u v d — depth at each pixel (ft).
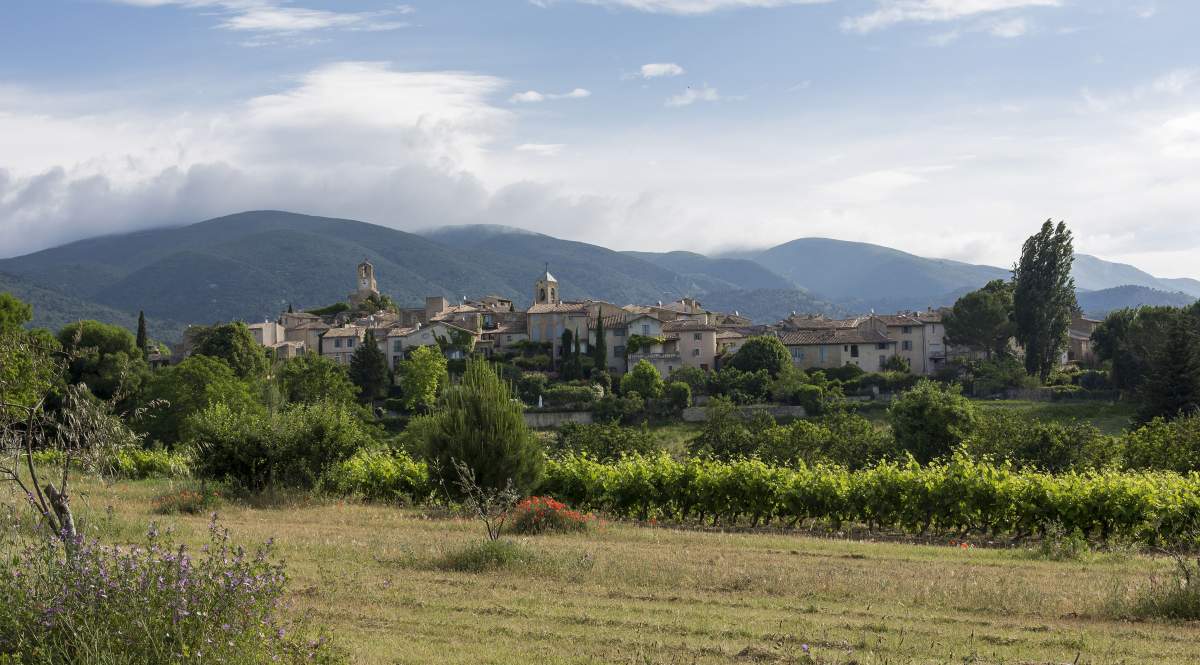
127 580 28.14
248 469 108.88
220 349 335.26
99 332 283.38
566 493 106.42
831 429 180.14
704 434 183.01
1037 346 319.06
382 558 60.23
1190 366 217.56
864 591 50.96
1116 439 142.41
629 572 55.77
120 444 43.29
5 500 41.65
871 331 393.50
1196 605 46.03
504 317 478.18
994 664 35.99
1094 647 39.22
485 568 57.16
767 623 42.52
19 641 26.68
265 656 27.78
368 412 303.68
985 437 152.76
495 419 95.40
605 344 401.90
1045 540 76.95
